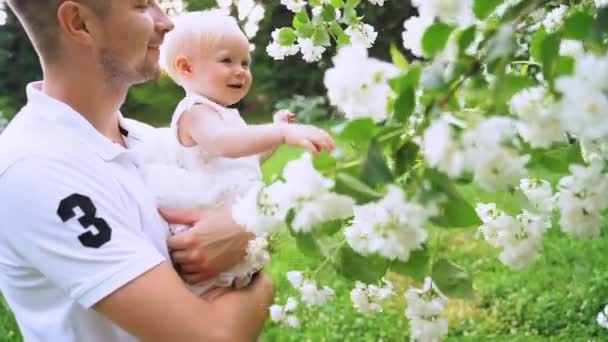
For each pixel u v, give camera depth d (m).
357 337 4.60
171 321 1.66
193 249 1.82
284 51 2.39
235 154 1.95
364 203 1.20
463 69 1.20
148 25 1.81
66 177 1.68
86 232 1.65
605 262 5.14
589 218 1.38
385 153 1.24
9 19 14.41
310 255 1.37
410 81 1.17
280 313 1.83
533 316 4.77
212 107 2.10
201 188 1.98
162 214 1.93
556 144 1.36
